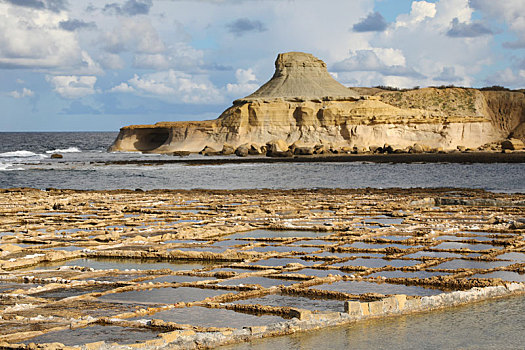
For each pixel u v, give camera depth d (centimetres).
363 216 3569
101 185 6662
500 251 2403
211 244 2673
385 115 15188
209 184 6650
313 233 3000
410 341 1406
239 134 15775
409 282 1928
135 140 17325
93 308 1666
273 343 1396
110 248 2578
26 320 1538
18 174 8269
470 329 1487
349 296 1750
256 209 3850
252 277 2038
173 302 1728
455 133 15262
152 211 3866
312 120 15525
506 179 6788
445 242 2652
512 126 17550
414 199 4338
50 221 3516
